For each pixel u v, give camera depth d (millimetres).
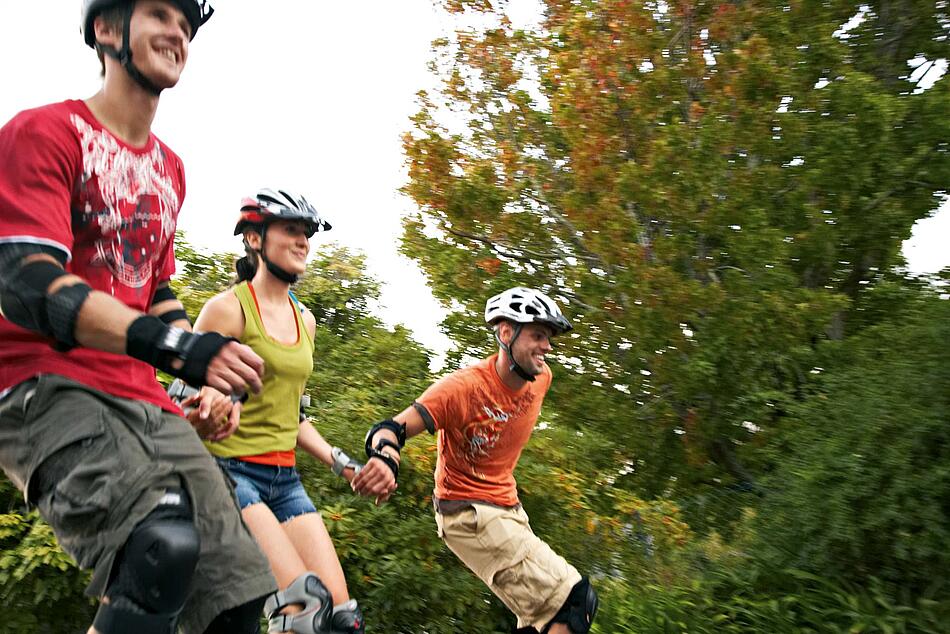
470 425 4527
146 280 2389
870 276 10117
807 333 8594
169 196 2436
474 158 10977
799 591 6332
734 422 8844
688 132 9180
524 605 4469
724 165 8961
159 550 1954
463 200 10359
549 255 10484
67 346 2037
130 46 2201
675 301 8586
